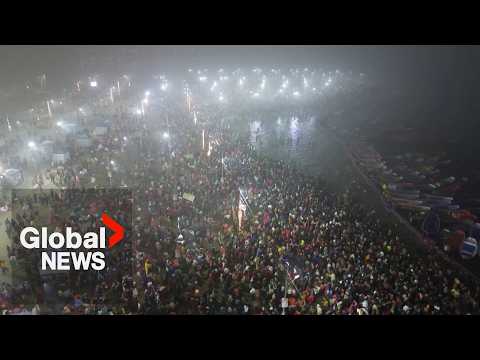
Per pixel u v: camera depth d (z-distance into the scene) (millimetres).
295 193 31984
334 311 20219
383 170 40875
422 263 24828
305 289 21656
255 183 33719
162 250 24250
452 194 37656
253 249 24016
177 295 20969
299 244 24969
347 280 21688
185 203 30094
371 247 24719
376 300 20578
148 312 19891
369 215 31000
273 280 21938
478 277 25281
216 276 22031
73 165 36938
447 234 28953
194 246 25422
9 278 22109
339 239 25312
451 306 20781
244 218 28203
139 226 26625
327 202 31188
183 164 37156
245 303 20844
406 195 34688
